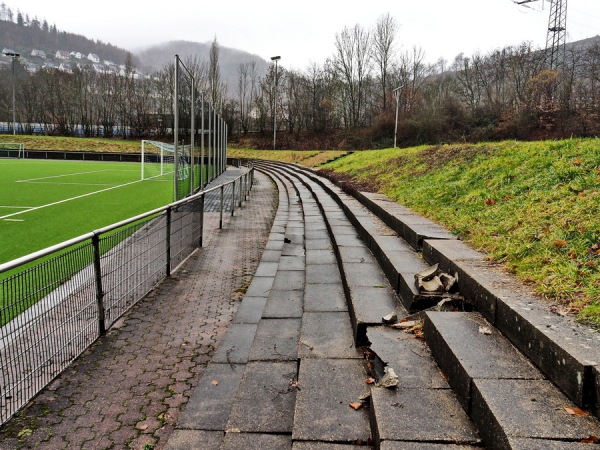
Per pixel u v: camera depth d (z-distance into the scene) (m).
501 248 4.61
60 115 75.94
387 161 17.20
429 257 5.22
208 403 3.49
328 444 2.59
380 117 58.88
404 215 7.54
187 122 17.55
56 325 3.95
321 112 72.25
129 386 3.79
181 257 7.96
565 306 3.08
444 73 68.38
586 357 2.31
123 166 41.28
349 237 7.88
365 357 3.70
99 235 4.69
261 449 2.74
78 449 2.98
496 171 8.34
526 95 46.53
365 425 2.76
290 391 3.45
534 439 2.03
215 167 27.91
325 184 18.19
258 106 78.19
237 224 12.31
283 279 6.66
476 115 50.44
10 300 3.35
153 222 6.46
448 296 4.09
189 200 8.19
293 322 4.93
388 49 67.44
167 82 79.88
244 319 5.31
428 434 2.40
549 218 4.90
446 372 2.99
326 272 6.46
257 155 61.50
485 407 2.32
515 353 2.89
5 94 75.88
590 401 2.24
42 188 21.31
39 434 3.14
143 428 3.22
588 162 6.26
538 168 7.21
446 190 8.63
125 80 81.12
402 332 3.77
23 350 3.49
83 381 3.87
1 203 15.77
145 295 6.19
